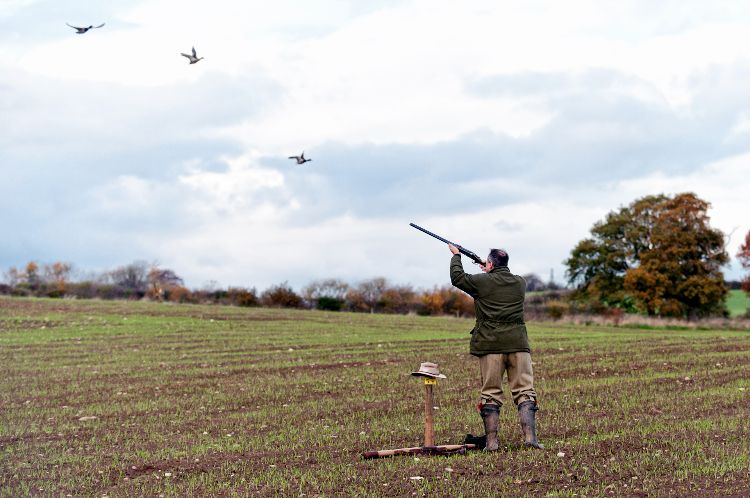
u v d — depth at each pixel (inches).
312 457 445.1
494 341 441.4
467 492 355.9
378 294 2588.6
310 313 2022.6
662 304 2898.6
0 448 487.5
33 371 860.6
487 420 442.0
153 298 2420.0
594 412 575.2
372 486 371.2
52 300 1892.2
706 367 860.6
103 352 1049.5
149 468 430.3
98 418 591.2
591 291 3302.2
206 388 743.1
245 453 462.6
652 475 376.2
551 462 403.9
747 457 408.2
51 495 377.7
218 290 2566.4
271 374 844.0
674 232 2908.5
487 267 454.3
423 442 481.7
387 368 890.7
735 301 3870.6
